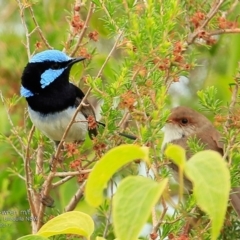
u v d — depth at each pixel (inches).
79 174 390.6
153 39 338.3
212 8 417.4
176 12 351.6
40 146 431.2
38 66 479.8
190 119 508.1
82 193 415.8
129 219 192.1
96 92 359.9
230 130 358.9
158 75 345.1
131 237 190.7
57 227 257.4
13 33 615.2
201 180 190.7
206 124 506.9
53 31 580.1
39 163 430.3
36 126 489.4
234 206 398.0
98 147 380.8
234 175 340.5
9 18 623.5
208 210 188.9
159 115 325.1
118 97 349.4
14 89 601.9
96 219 502.9
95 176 208.4
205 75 601.3
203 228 361.7
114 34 387.9
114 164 207.6
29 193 401.7
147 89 342.3
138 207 192.7
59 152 397.4
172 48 363.9
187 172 191.6
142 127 328.2
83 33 417.4
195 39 417.4
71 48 447.2
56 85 479.8
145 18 345.1
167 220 335.6
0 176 558.3
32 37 596.4
